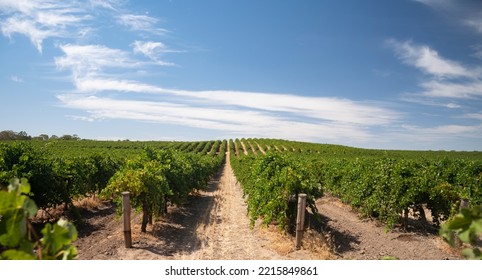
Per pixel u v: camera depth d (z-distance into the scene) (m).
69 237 1.88
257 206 10.87
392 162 12.41
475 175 14.29
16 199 1.64
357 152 53.31
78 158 14.22
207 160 29.64
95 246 8.70
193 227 11.59
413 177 10.74
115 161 19.36
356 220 12.47
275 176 10.48
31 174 9.27
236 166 32.50
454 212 9.55
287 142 75.25
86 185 14.09
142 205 10.22
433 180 10.93
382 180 11.17
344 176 15.58
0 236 1.59
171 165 13.91
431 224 11.47
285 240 9.16
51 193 10.23
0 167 9.18
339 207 15.31
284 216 9.54
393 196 10.50
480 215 1.66
